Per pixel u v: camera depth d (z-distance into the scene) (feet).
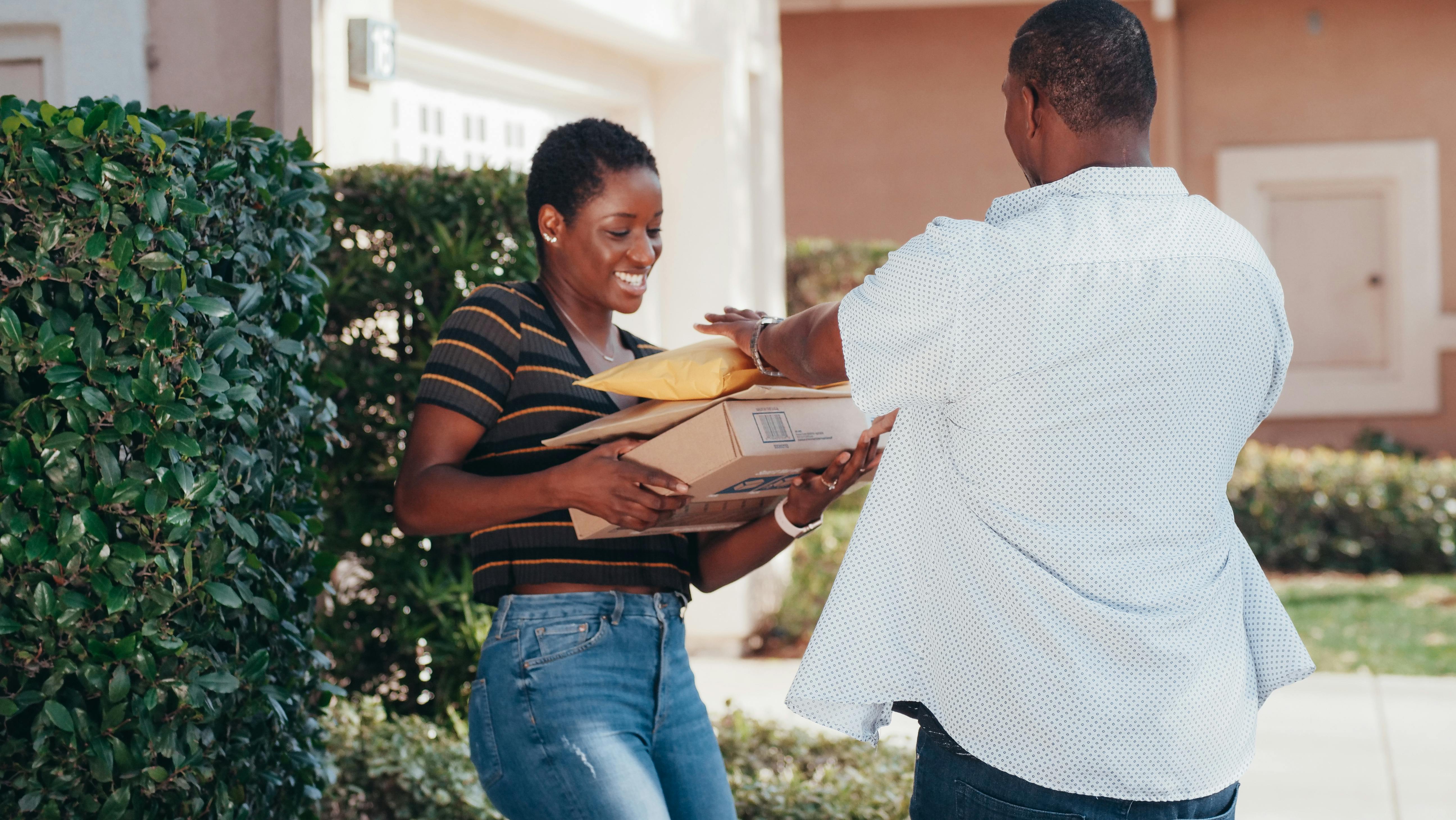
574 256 8.11
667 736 7.93
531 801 7.54
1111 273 6.14
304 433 9.71
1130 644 6.15
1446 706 19.10
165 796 7.97
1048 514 6.22
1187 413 6.23
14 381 7.29
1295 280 38.47
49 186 7.24
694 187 23.13
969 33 38.37
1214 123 38.32
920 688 6.66
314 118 14.62
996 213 6.73
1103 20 6.45
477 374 7.65
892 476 6.72
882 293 6.40
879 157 38.96
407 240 13.98
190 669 7.96
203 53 14.88
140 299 7.45
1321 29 37.70
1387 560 30.76
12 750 7.41
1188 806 6.44
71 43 14.78
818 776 14.34
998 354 6.15
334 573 14.25
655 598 7.96
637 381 7.38
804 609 25.17
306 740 9.59
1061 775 6.21
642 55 22.27
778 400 7.54
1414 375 37.32
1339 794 15.62
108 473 7.41
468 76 19.26
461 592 13.88
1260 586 7.06
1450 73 37.17
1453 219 37.35
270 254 9.01
